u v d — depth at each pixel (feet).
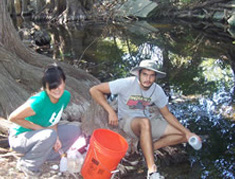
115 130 12.00
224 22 43.70
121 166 11.21
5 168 10.41
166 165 11.71
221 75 21.53
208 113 15.89
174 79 20.71
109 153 9.39
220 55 26.66
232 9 42.98
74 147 10.98
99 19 49.70
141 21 48.32
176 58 25.71
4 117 13.53
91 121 12.10
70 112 14.14
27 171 10.12
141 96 11.20
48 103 9.83
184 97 17.89
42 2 52.29
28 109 9.51
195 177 11.08
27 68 15.81
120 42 31.58
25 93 14.64
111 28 41.52
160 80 20.44
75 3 49.06
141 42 31.60
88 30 40.09
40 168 10.52
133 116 11.57
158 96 11.31
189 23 45.01
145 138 10.68
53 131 9.90
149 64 10.37
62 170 10.44
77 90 15.75
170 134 11.78
